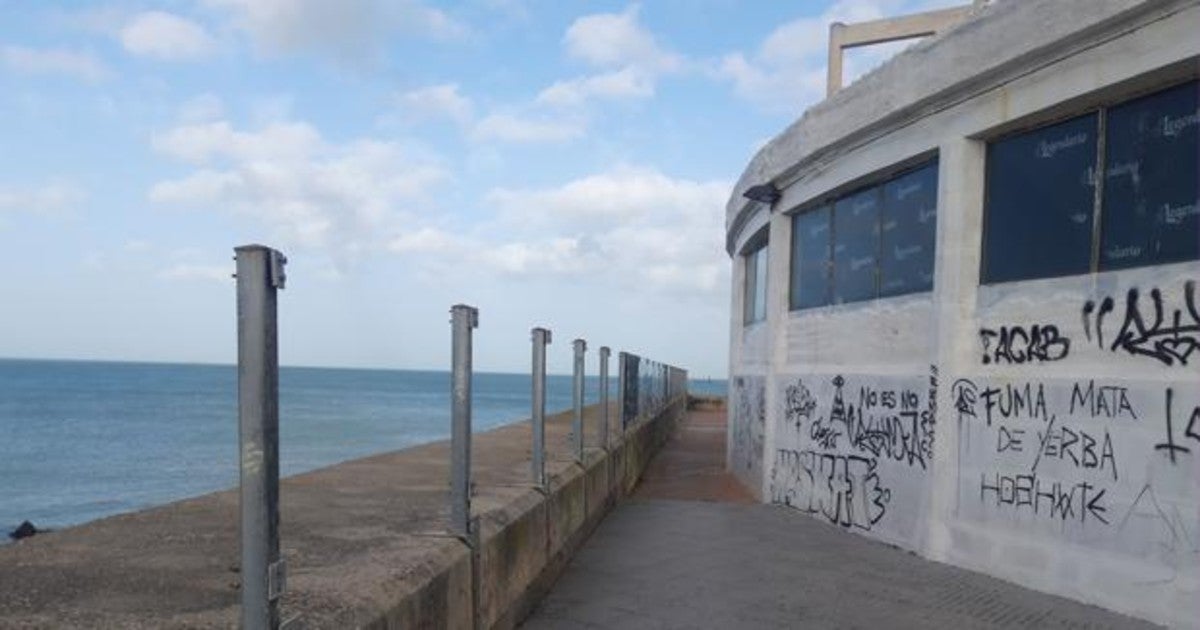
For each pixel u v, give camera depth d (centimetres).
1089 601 742
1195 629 653
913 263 1014
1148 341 707
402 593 416
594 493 1047
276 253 301
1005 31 827
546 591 744
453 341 540
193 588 404
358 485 744
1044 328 809
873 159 1066
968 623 689
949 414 905
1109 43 737
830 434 1171
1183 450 671
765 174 1395
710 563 885
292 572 432
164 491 2616
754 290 1681
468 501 534
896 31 1295
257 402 297
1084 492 754
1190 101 691
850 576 839
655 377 2172
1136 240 731
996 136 882
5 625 345
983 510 861
